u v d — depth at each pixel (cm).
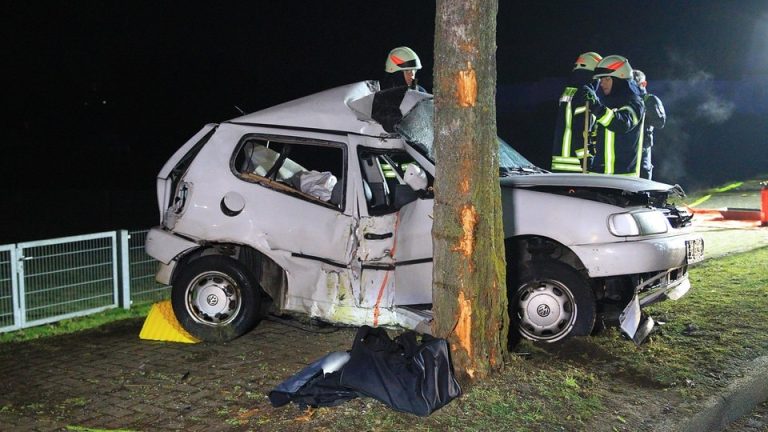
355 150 606
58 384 532
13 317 674
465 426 428
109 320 711
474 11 451
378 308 588
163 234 638
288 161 740
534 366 526
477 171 466
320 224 603
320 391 460
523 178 621
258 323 664
